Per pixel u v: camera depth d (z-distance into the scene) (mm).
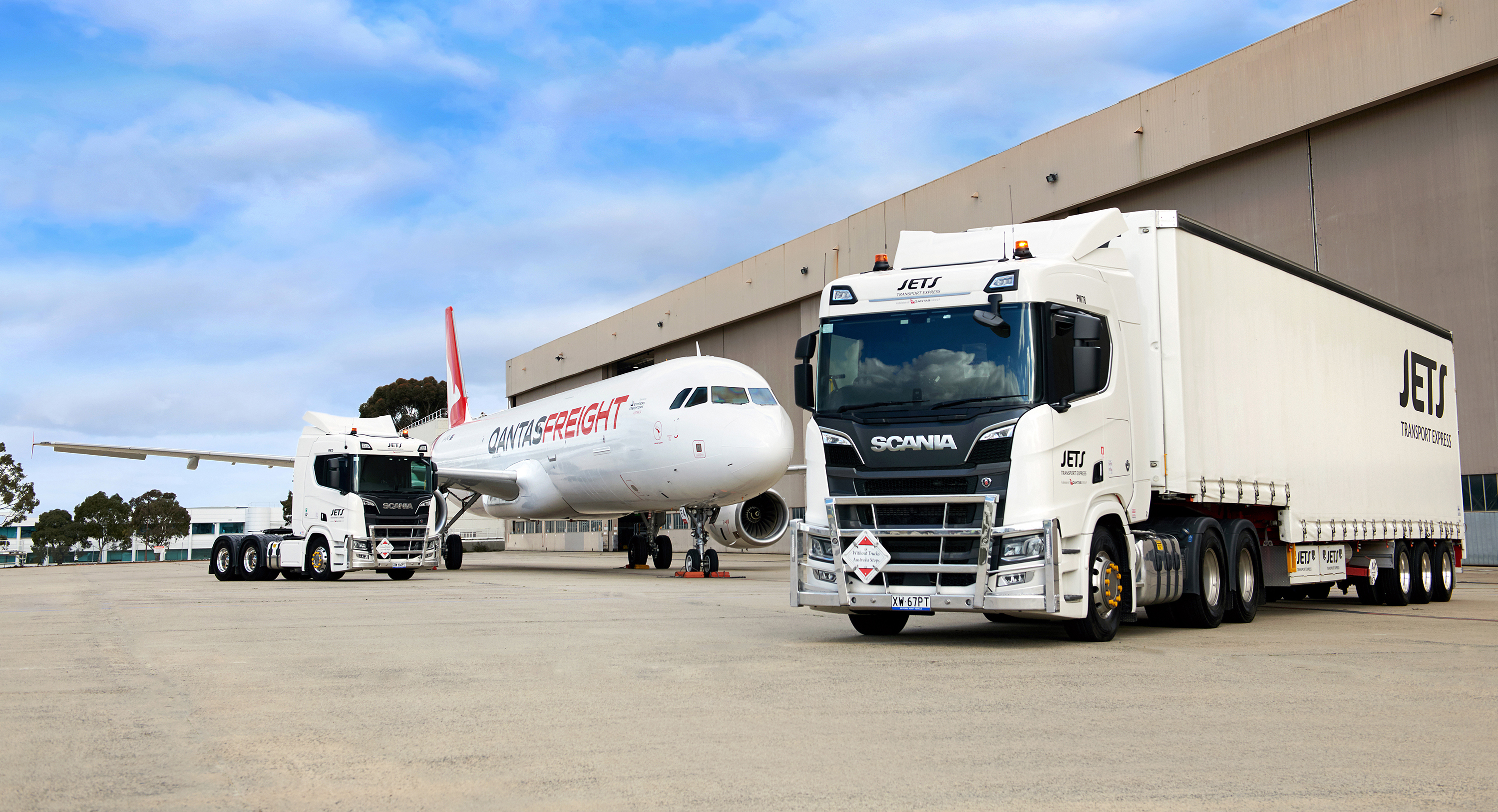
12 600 17031
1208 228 11109
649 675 7547
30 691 6945
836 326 9703
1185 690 6859
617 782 4445
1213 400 11000
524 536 71875
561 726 5672
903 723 5719
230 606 14852
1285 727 5598
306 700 6520
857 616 10367
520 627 11242
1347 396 13984
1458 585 20703
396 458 22547
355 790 4332
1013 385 8906
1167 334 10445
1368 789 4297
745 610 13555
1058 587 8672
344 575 25109
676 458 21281
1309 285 13195
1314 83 26719
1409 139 25500
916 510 9062
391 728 5625
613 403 23750
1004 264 9336
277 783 4449
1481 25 23656
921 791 4277
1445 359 17719
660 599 15703
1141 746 5125
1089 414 9383
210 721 5852
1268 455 11984
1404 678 7395
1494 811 3953
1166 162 29781
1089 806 4047
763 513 24531
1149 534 10453
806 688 6926
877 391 9328
